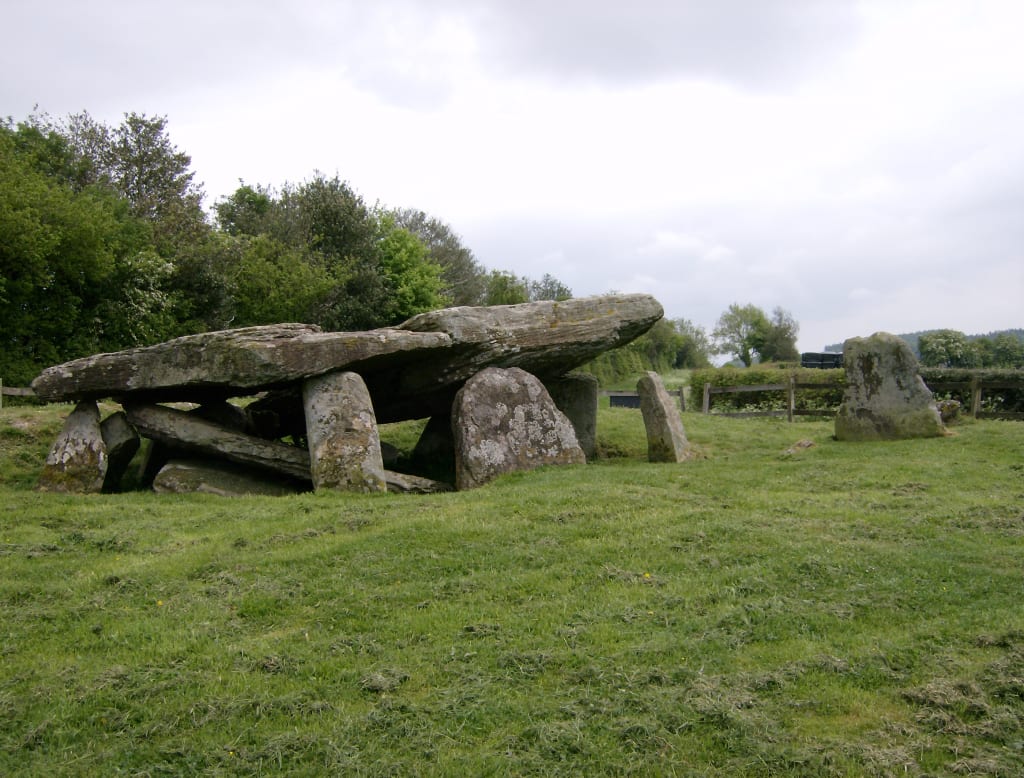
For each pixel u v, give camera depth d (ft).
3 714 19.26
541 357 53.06
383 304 145.59
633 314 55.42
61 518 36.63
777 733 17.83
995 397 79.30
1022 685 18.97
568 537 31.42
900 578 26.27
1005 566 27.20
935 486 39.81
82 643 23.38
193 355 45.27
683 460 53.01
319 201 144.25
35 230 77.41
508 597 26.13
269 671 21.44
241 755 17.63
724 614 23.86
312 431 44.06
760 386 81.87
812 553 28.73
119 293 94.22
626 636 22.86
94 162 135.64
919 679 19.93
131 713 19.38
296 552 30.40
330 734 18.31
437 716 18.97
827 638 22.41
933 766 16.61
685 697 19.34
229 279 111.75
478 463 45.73
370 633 23.68
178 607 25.89
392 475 44.91
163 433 47.57
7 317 81.46
